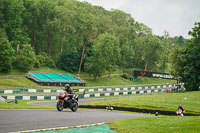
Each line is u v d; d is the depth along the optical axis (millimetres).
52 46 112500
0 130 10602
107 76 108125
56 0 109562
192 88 71062
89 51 109812
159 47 129375
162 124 14430
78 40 115188
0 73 74000
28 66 80438
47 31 103188
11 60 76125
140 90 78812
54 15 103375
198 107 38656
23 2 91938
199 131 11453
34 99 48938
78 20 106000
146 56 131875
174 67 77188
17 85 62750
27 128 11492
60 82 74375
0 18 85438
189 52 71875
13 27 87688
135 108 38188
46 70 90438
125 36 131750
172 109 37344
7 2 84688
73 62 102938
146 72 93750
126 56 128125
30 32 101875
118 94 67688
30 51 81562
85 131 11898
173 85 90375
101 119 17328
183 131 11516
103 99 58125
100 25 120125
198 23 71750
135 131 12117
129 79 110438
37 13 97562
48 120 14234
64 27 104625
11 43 79625
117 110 40094
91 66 96250
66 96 21234
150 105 40344
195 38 71750
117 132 12242
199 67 70312
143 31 147625
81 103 48969
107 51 98688
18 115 15320
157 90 76500
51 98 52094
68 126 12891
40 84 70000
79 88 73000
